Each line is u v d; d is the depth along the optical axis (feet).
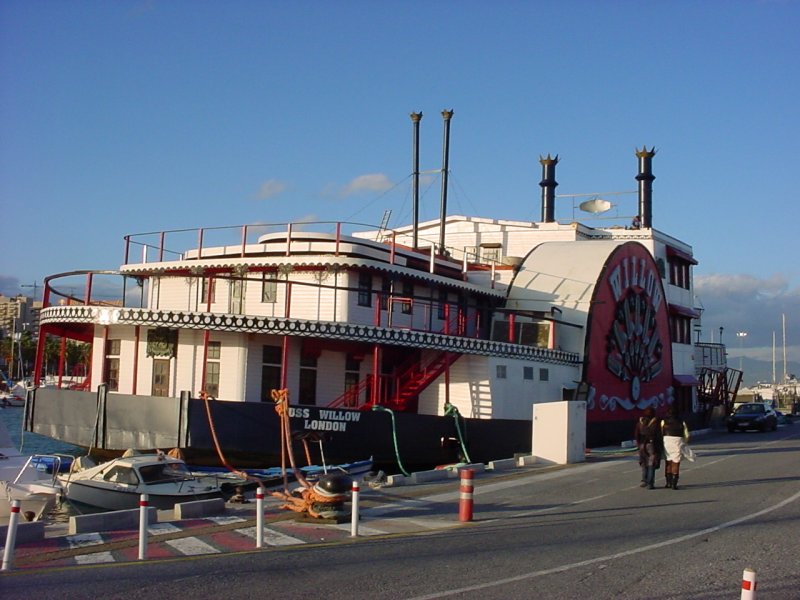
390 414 89.20
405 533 48.91
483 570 37.88
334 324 88.53
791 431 170.81
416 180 142.10
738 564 39.04
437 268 123.95
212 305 105.09
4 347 408.05
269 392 93.66
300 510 54.60
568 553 41.91
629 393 136.56
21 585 35.01
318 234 104.99
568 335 125.08
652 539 45.75
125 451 84.69
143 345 96.94
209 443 81.76
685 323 178.91
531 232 158.61
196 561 40.32
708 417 180.65
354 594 33.27
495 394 103.04
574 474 80.48
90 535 47.70
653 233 167.43
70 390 90.58
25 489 71.67
